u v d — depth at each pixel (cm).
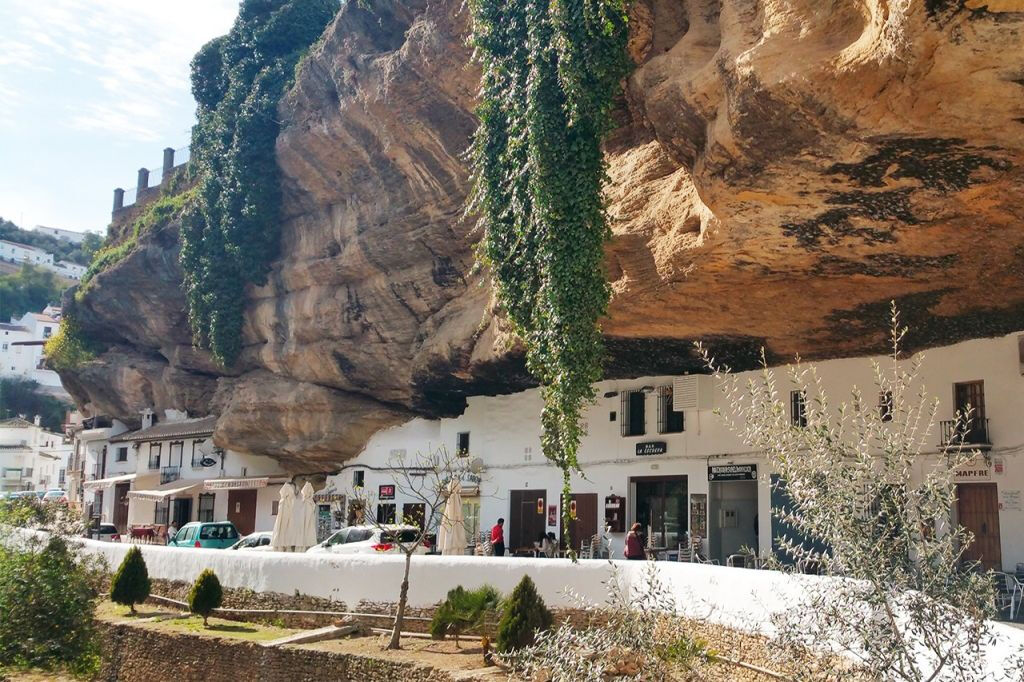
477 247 1994
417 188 2650
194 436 3950
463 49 2269
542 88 1656
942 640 649
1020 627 897
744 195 1407
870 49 1112
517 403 2700
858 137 1205
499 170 1872
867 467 680
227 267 3494
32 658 1644
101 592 2248
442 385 2741
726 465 2122
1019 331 1700
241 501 3784
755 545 2161
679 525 2253
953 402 1786
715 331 1894
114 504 4534
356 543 2264
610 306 1848
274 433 3472
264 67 3584
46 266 12006
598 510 2423
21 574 1677
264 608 1906
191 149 4325
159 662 1788
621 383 2411
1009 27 995
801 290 1661
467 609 1567
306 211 3250
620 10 1550
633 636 972
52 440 7631
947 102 1110
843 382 1936
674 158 1542
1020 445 1681
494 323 2356
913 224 1393
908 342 1820
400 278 2842
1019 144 1163
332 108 2897
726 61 1322
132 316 4172
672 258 1644
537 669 959
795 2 1233
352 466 3319
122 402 4466
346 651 1545
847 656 707
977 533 1739
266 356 3434
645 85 1509
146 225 4281
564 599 1534
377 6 2662
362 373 3109
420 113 2477
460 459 2803
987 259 1477
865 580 666
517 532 2623
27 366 9181
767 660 1004
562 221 1653
